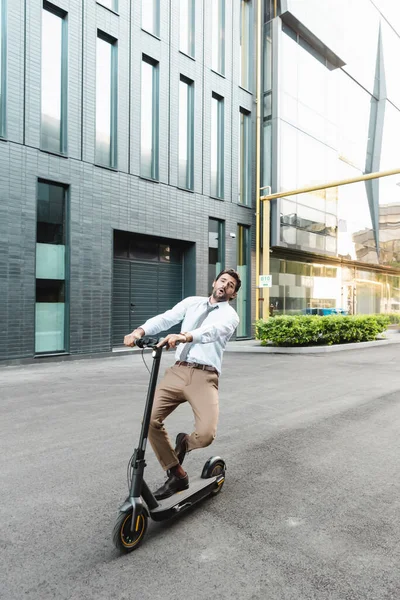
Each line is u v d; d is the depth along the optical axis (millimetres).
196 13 15047
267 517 3086
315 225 19469
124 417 5746
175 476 3156
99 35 12414
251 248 17453
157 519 2822
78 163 11664
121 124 12727
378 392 7551
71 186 11516
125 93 12836
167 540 2773
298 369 10219
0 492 3461
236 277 3266
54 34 11344
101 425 5367
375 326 16719
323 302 22078
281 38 17469
